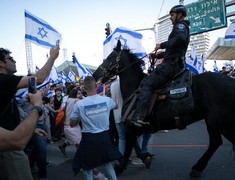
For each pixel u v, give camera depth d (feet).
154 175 17.42
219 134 16.08
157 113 15.71
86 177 13.02
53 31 21.89
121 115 17.30
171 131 34.45
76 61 42.65
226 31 36.99
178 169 18.42
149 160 18.47
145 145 19.75
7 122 9.75
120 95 18.94
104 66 18.16
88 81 13.42
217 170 17.71
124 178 17.17
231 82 14.46
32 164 17.92
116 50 18.28
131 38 31.71
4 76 8.16
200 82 15.15
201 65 47.98
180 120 15.21
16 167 9.54
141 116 15.33
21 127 6.20
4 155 9.49
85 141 12.88
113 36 31.78
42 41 21.11
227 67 44.86
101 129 13.01
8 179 9.46
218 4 54.44
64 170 19.93
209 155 16.35
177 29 15.25
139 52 31.60
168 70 15.42
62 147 23.62
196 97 15.06
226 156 20.89
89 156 12.63
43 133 12.25
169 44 15.17
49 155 24.84
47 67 9.73
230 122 14.16
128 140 16.84
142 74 17.67
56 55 10.14
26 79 8.29
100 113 13.03
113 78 20.39
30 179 9.88
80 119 13.44
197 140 27.94
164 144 26.68
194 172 16.61
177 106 15.10
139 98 15.39
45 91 29.22
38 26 20.95
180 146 25.44
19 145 6.07
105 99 13.53
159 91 15.61
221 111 14.25
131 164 20.27
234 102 14.01
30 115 6.54
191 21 58.70
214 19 55.31
